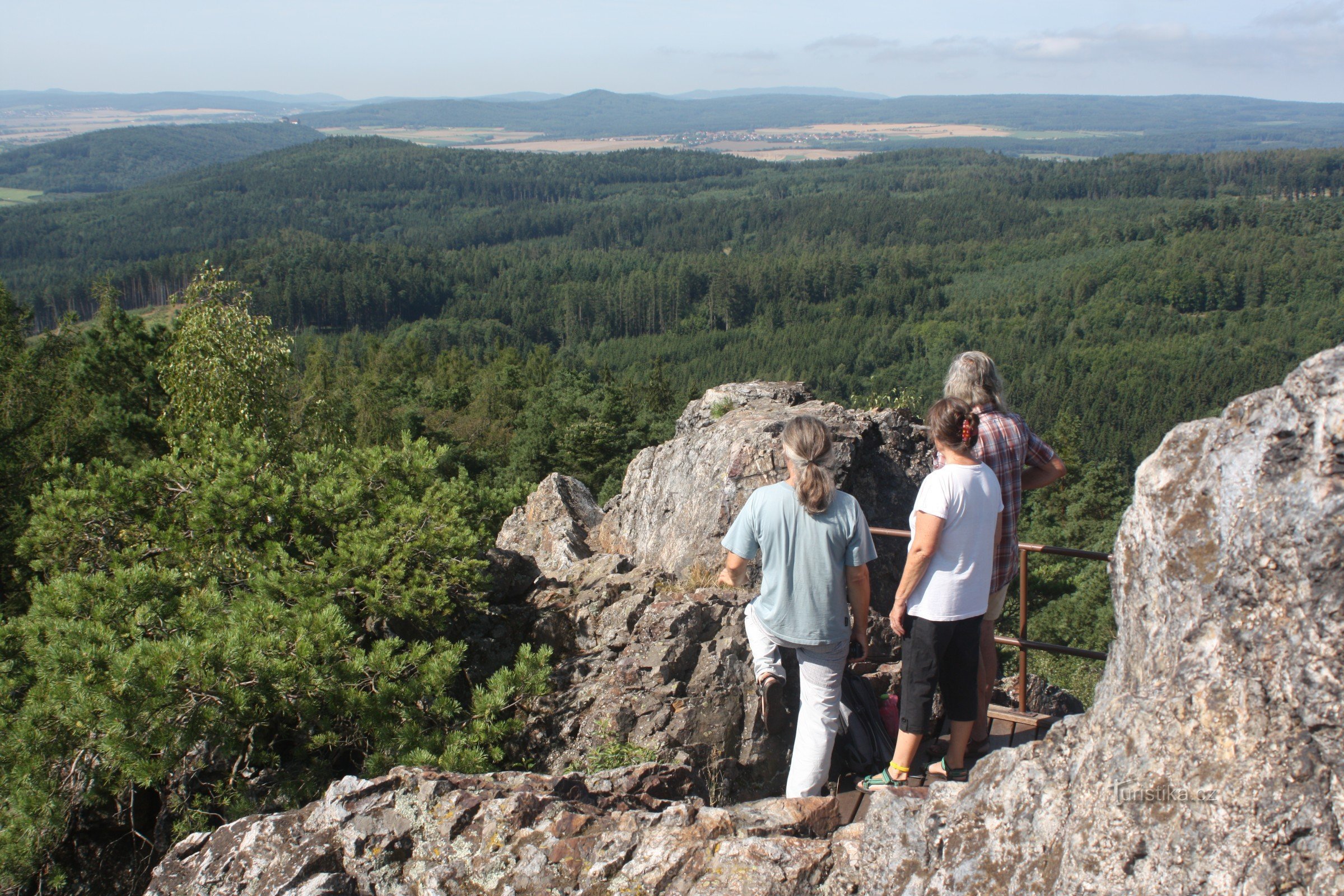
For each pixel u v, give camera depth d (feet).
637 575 21.62
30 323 71.56
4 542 38.47
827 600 13.32
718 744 16.57
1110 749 8.04
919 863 9.26
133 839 17.58
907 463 27.20
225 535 21.98
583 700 17.70
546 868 10.37
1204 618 7.77
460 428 172.35
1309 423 7.30
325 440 82.84
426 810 11.39
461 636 20.61
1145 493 8.91
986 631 14.34
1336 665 6.73
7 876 15.83
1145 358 553.64
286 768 17.89
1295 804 6.72
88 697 15.71
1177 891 7.07
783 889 9.66
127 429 66.54
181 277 630.33
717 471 27.30
